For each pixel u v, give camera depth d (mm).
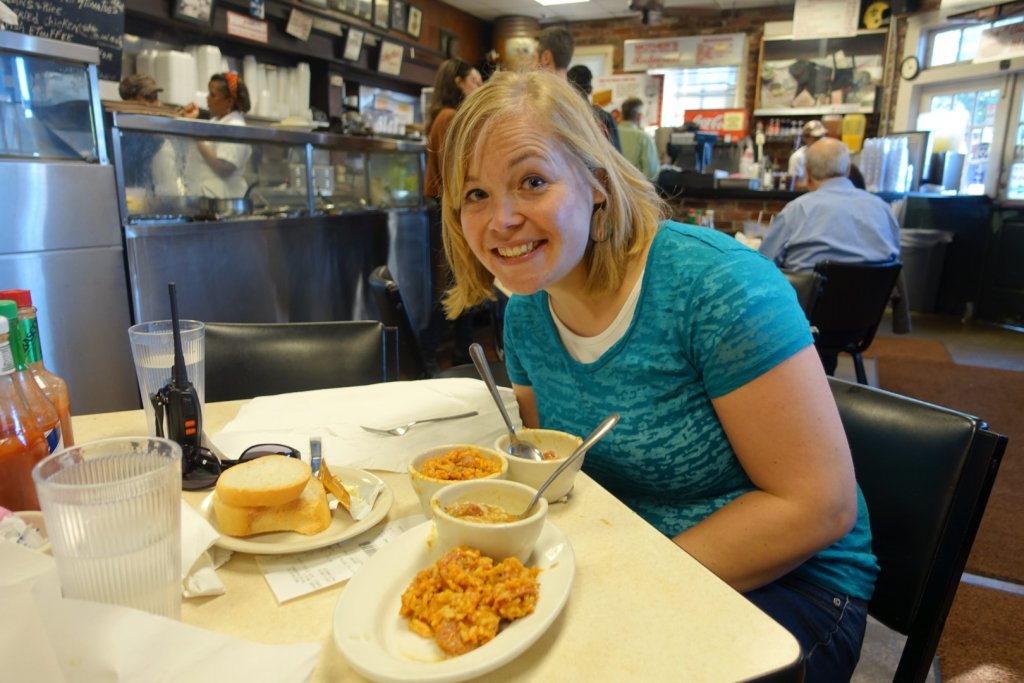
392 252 3986
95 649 429
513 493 705
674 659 525
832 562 904
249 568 670
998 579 1845
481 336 4641
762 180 5301
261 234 2967
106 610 443
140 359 978
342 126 4559
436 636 538
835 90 6402
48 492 472
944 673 1477
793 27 6430
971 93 5574
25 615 420
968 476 849
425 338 4418
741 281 843
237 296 2887
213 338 1445
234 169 2877
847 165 2982
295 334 1478
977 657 1528
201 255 2693
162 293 2553
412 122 6379
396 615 583
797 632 838
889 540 923
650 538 711
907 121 6047
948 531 857
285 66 4844
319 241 3348
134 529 492
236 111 3551
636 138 4434
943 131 5848
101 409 2418
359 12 5258
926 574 874
